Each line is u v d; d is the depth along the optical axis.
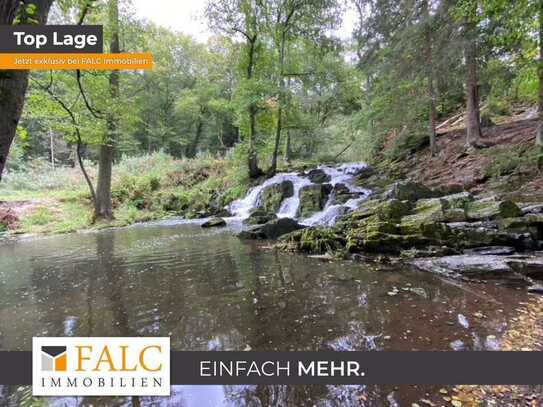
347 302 4.04
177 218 15.17
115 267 6.20
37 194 15.49
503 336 3.04
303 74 15.02
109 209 13.74
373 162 16.86
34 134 24.22
